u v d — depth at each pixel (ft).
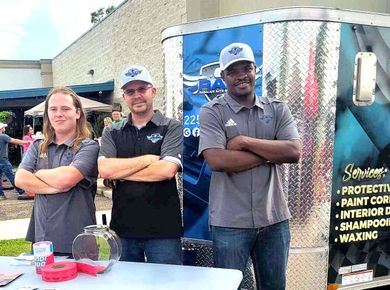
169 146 8.65
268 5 22.67
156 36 33.50
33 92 52.54
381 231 10.24
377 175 10.04
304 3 22.11
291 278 9.43
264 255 8.18
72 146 8.48
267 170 7.95
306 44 9.03
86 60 58.29
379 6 23.22
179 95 10.46
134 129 8.86
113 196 8.86
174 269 6.44
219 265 8.05
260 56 9.27
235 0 24.89
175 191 8.80
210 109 8.08
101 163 8.56
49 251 6.39
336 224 9.70
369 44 9.61
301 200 9.30
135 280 5.96
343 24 9.29
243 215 7.82
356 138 9.71
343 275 9.89
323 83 9.20
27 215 24.67
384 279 10.38
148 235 8.46
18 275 6.23
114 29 45.11
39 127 45.88
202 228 10.17
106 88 47.14
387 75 9.91
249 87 7.95
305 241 9.41
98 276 6.13
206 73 9.96
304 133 9.19
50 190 8.00
